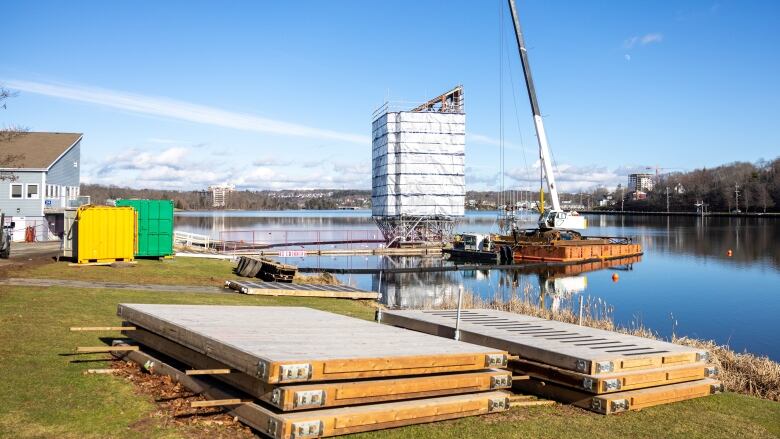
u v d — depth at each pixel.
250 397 7.23
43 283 19.66
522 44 55.84
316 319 10.77
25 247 34.09
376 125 74.88
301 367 6.52
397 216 69.25
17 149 44.34
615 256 59.16
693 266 54.19
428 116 68.62
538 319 12.83
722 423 8.62
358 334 9.16
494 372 8.37
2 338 11.33
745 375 13.99
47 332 12.12
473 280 43.81
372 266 50.88
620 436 7.89
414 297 34.28
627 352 9.51
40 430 7.04
